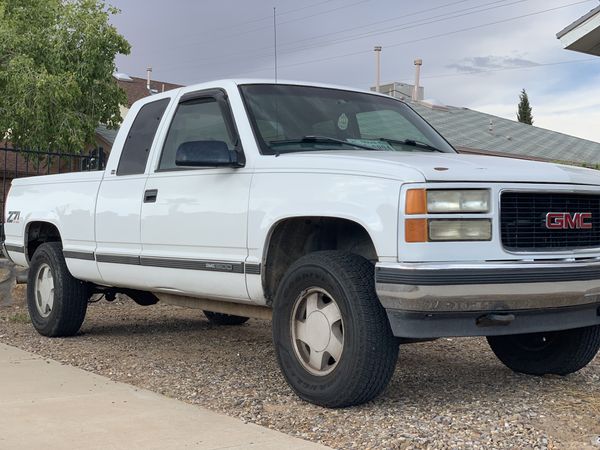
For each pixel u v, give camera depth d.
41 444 3.68
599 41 11.21
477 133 24.44
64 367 5.56
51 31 19.39
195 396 4.80
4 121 18.38
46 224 7.25
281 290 4.60
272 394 4.80
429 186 3.92
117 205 5.98
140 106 6.21
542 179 4.21
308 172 4.45
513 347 5.41
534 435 3.88
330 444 3.77
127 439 3.77
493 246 4.02
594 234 4.49
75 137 18.41
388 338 4.15
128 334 7.28
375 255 4.58
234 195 4.88
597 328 4.96
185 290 5.41
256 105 5.14
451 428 3.99
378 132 5.48
